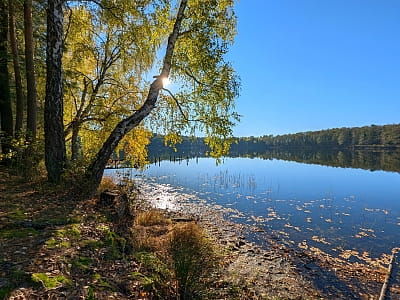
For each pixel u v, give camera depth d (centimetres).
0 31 995
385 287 680
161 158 5431
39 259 334
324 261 823
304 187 2183
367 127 11325
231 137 888
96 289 306
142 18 920
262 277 681
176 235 598
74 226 465
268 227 1144
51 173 690
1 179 765
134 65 1087
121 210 666
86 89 1162
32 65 939
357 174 3094
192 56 879
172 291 419
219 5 848
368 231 1112
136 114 768
